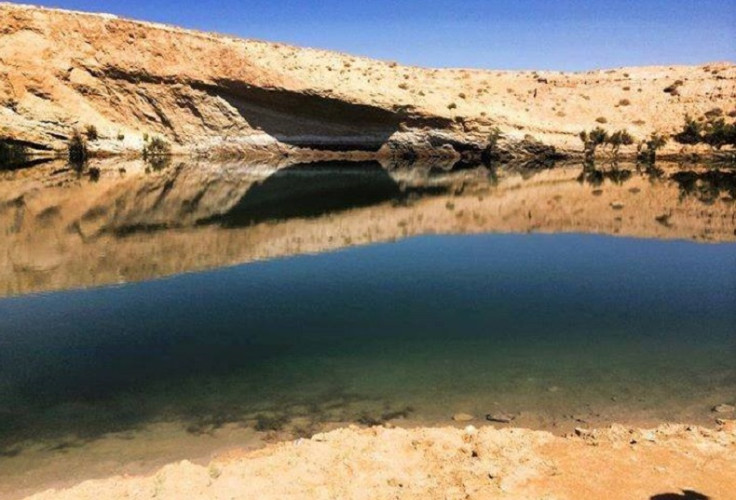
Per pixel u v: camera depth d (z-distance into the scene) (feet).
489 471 22.39
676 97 303.68
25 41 212.64
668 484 21.45
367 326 44.57
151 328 43.55
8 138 193.98
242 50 254.68
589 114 289.53
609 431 26.61
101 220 92.02
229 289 54.95
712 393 32.83
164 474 22.70
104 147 219.82
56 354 38.32
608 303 51.26
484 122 252.62
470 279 59.88
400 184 155.43
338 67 277.23
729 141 254.68
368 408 31.09
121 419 29.81
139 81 232.32
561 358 38.17
